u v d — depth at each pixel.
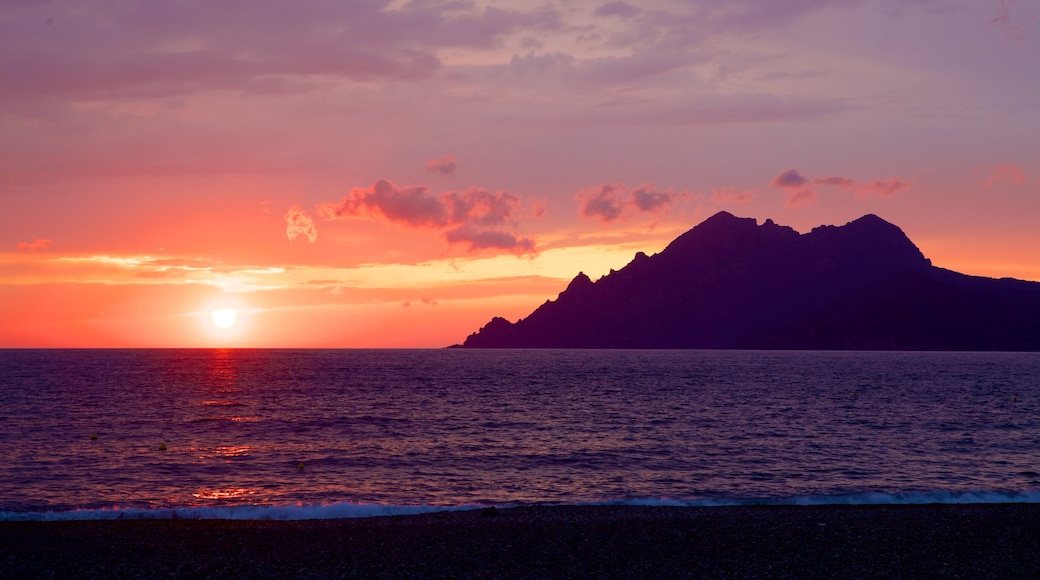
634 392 107.00
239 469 39.38
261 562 19.67
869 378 154.50
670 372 182.25
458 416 69.44
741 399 93.12
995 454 46.31
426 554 20.59
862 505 30.03
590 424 62.72
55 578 18.16
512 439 52.50
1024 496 32.44
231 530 23.70
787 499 31.62
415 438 52.84
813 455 45.34
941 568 19.28
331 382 129.50
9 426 58.00
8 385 112.31
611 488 35.50
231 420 64.69
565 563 19.72
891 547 21.50
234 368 191.25
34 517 26.88
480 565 19.50
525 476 38.41
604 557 20.36
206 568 19.08
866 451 47.12
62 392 98.56
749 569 19.17
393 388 113.94
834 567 19.36
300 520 26.06
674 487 35.78
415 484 36.09
